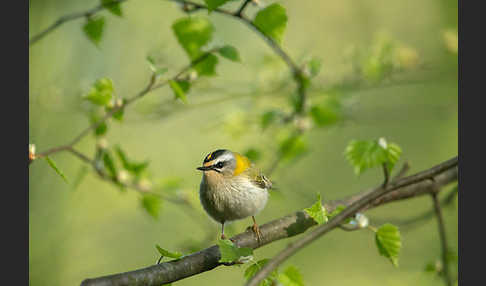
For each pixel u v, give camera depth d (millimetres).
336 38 18891
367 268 16734
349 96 12367
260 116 11500
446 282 8438
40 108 11664
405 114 12875
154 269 5961
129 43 15805
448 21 18375
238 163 9578
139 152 16922
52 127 13906
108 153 9438
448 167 6332
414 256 14086
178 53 12906
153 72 7719
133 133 15945
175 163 16891
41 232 14086
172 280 6074
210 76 8195
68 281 14477
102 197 15789
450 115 13969
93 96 8227
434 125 17953
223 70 15320
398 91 16656
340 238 17578
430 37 18250
